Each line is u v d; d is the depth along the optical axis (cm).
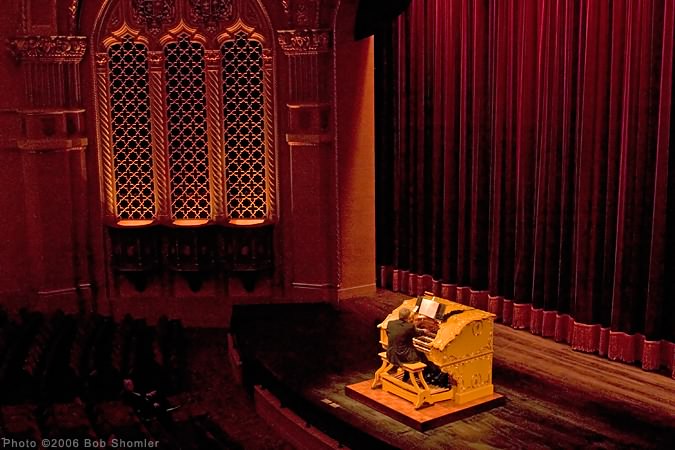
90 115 1097
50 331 948
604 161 880
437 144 1079
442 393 763
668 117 814
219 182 1114
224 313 1133
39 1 1048
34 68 1054
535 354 907
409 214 1137
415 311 786
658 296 838
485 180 1027
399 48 1116
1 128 1071
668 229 835
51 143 1065
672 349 843
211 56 1088
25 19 1048
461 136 1046
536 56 950
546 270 949
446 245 1080
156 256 1115
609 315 893
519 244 980
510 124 982
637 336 873
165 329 980
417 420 730
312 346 941
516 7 965
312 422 801
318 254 1102
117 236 1102
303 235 1102
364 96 1088
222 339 1090
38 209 1074
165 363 907
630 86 839
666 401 780
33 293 1102
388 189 1162
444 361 743
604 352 900
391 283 1178
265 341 958
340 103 1076
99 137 1102
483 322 764
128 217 1133
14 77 1065
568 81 904
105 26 1085
